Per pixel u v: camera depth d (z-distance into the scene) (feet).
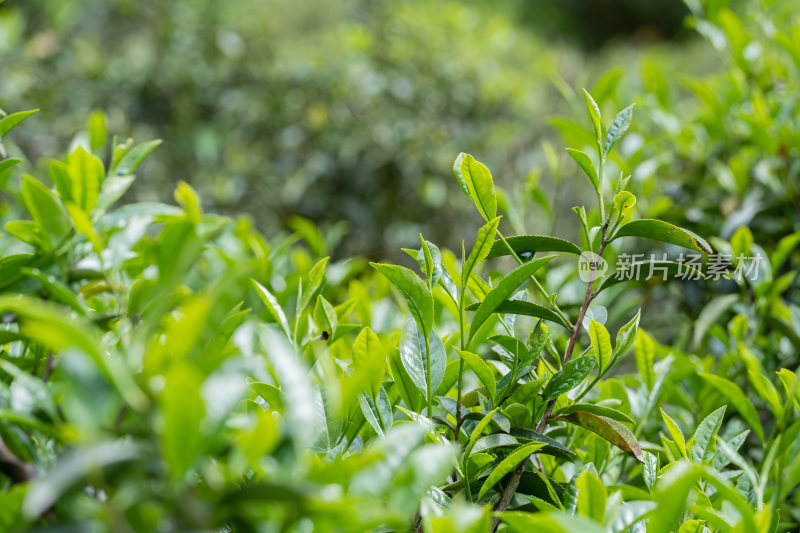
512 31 21.16
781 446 3.37
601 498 2.35
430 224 16.43
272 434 1.77
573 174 15.19
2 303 1.67
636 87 9.02
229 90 17.56
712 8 7.84
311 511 1.78
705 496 2.90
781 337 5.99
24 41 17.69
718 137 7.41
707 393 5.13
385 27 17.34
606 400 3.91
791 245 5.36
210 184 16.85
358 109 16.80
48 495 1.56
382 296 6.15
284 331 3.56
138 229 3.72
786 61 7.90
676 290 6.90
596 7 44.27
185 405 1.60
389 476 2.15
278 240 7.50
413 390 3.39
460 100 16.71
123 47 18.76
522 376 3.29
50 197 3.29
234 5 19.39
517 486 3.23
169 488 1.73
